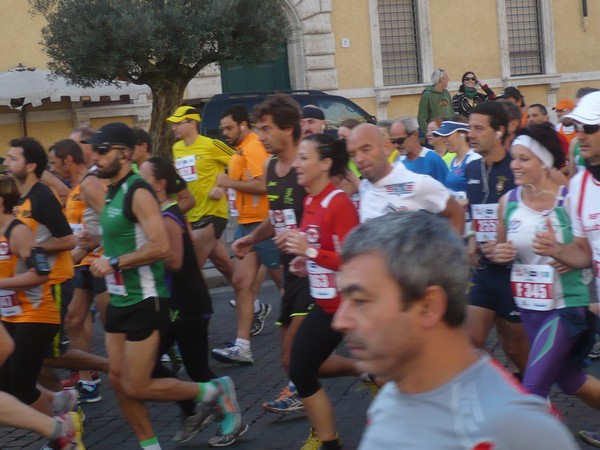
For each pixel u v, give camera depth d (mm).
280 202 5781
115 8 17156
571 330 4617
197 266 5828
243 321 7992
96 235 7074
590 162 4438
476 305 5422
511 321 5387
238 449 5754
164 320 5277
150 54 17562
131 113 22297
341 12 24594
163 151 18250
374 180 5238
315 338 5082
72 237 5945
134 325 5203
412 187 5172
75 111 21719
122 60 17375
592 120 4305
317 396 5191
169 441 6035
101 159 5125
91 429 6527
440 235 1952
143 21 16953
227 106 16500
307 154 5082
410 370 1979
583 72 27234
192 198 8086
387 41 25406
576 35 27156
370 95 24984
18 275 5684
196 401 5598
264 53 18516
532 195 4910
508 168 5625
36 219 5867
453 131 7977
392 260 1913
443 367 1965
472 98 18469
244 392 7160
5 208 5727
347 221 5004
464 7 25938
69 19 17422
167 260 5594
